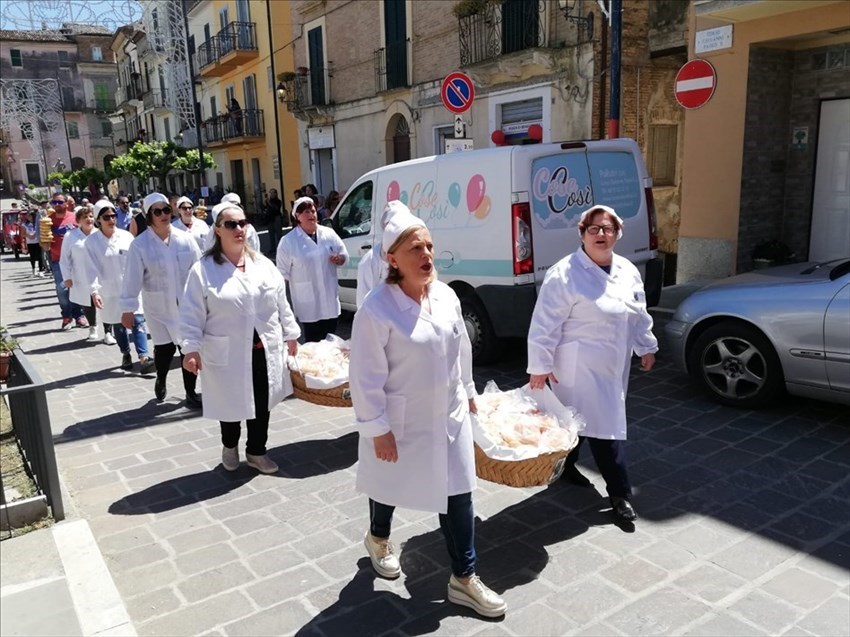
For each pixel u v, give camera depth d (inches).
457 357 125.0
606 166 277.9
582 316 155.0
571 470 176.9
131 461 206.2
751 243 409.1
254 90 1133.1
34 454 167.6
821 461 182.4
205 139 1301.7
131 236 322.7
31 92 1378.0
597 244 154.2
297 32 893.8
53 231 422.6
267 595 135.0
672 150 555.5
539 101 539.5
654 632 120.0
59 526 158.4
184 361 178.1
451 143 337.4
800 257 414.6
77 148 2053.4
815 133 397.7
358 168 810.2
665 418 218.7
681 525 155.3
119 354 355.9
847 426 204.1
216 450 212.7
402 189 312.3
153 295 257.4
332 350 212.5
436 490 122.6
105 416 250.2
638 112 518.9
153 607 132.3
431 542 152.8
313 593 135.3
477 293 274.7
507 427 145.5
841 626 119.8
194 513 170.2
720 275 413.4
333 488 182.1
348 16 776.9
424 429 122.1
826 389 199.3
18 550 148.0
